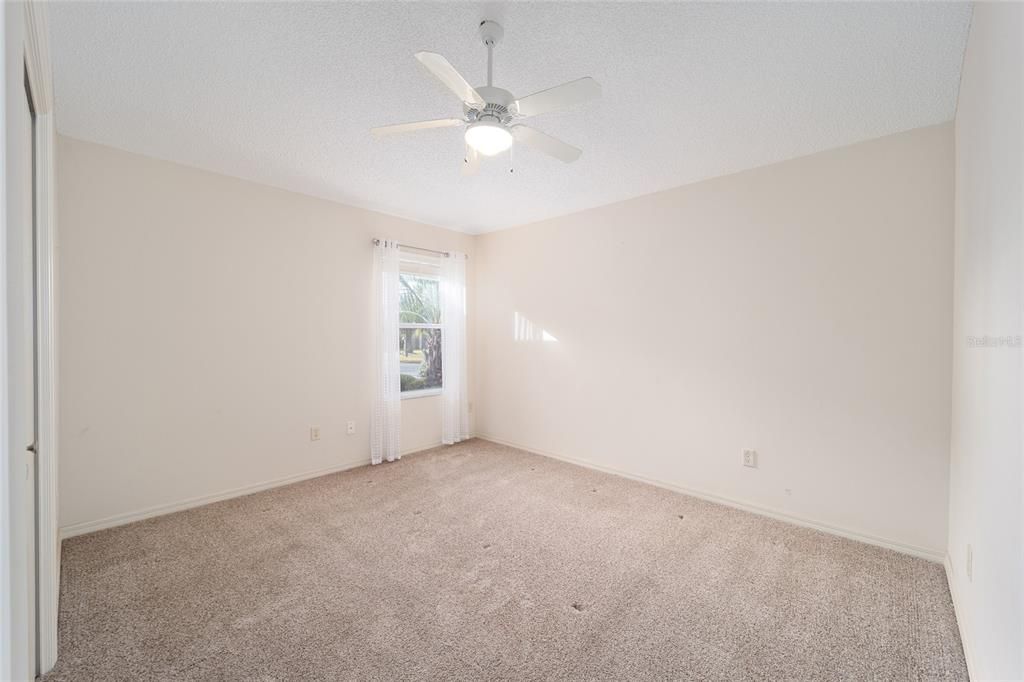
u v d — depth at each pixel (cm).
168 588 209
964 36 170
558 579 219
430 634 179
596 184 335
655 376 354
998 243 130
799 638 178
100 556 238
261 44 178
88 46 178
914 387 245
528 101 172
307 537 262
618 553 245
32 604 141
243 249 329
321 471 375
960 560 195
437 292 477
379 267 406
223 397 321
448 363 466
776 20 162
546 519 289
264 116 236
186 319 304
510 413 470
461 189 348
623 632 181
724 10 157
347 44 178
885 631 182
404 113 232
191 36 172
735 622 187
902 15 159
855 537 263
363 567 229
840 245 268
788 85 204
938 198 238
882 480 255
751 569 229
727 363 315
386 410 414
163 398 294
